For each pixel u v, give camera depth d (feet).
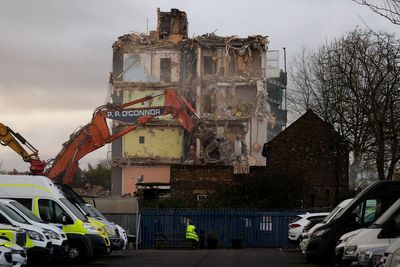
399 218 66.13
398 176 176.65
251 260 106.63
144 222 179.73
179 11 369.91
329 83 209.77
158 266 94.58
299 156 226.99
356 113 158.92
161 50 353.51
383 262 50.11
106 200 174.19
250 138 340.59
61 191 104.68
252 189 206.39
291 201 205.57
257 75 346.54
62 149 186.39
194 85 344.90
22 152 154.92
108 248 100.83
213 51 348.18
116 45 353.72
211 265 96.27
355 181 226.58
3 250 62.39
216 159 314.35
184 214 181.57
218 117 340.39
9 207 84.99
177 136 343.26
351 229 89.45
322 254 91.15
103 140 189.37
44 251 82.38
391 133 129.49
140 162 343.46
